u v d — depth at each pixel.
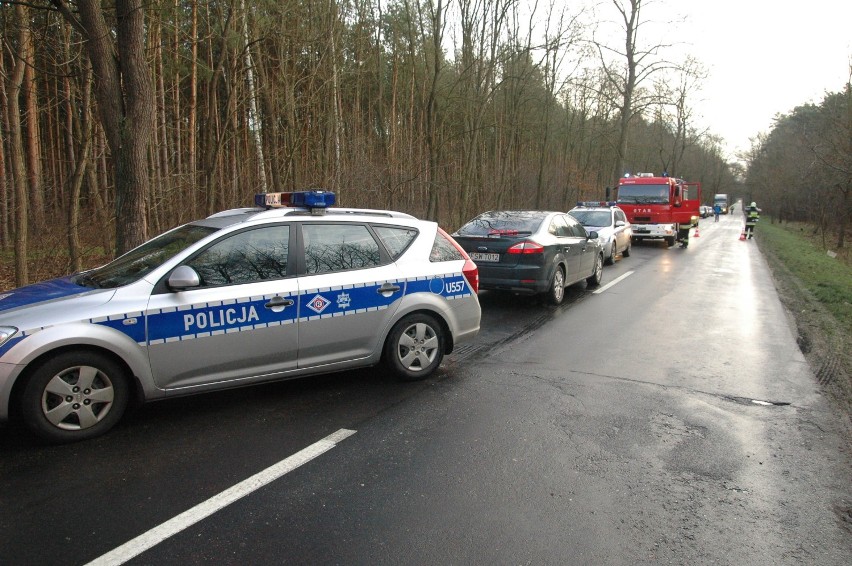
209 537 2.88
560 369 5.83
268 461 3.71
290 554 2.75
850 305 10.00
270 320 4.50
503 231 9.09
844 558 2.82
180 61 14.40
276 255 4.64
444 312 5.46
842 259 23.97
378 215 5.38
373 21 17.23
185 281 4.05
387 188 14.61
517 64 20.45
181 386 4.21
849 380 5.62
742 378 5.62
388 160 15.25
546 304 9.50
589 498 3.34
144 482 3.40
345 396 4.93
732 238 28.08
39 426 3.75
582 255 10.42
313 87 13.65
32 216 10.76
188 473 3.53
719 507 3.27
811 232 39.78
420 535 2.93
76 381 3.85
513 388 5.21
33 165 13.08
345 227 5.07
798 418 4.61
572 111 32.50
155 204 10.93
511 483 3.49
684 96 36.88
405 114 23.67
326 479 3.50
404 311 5.21
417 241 5.48
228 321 4.32
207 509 3.13
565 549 2.84
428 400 4.87
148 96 6.79
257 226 4.62
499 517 3.12
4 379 3.58
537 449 3.96
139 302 4.02
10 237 12.88
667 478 3.59
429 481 3.50
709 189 90.06
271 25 12.41
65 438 3.84
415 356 5.35
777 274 14.14
